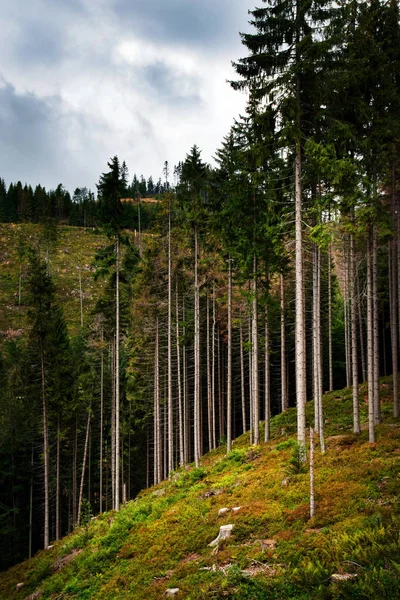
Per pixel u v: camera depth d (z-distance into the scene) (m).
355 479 12.79
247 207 21.42
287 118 16.09
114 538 16.62
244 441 29.48
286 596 7.74
